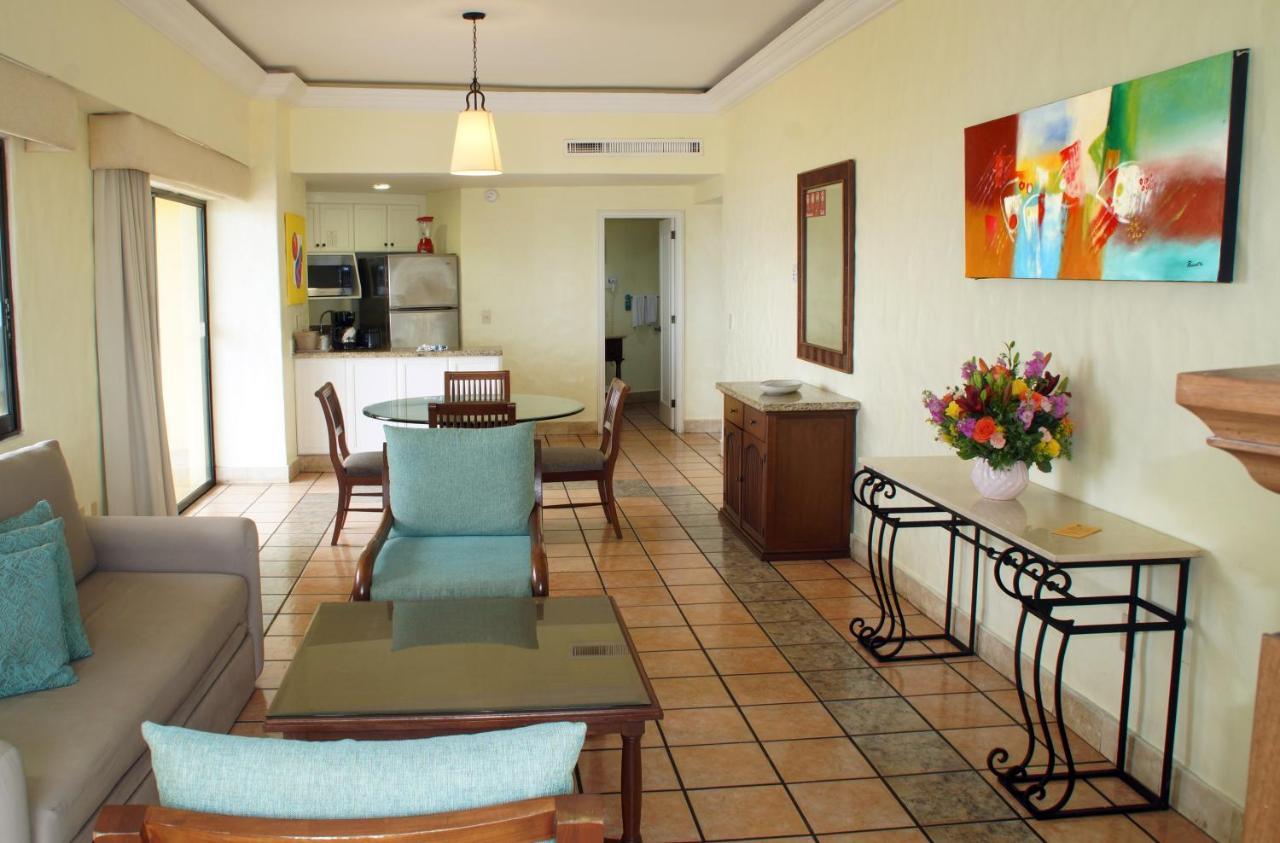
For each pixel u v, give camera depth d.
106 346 4.70
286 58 6.39
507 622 2.91
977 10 3.81
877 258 4.82
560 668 2.57
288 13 5.34
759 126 6.78
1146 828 2.72
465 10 5.29
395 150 7.35
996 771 2.97
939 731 3.31
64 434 4.36
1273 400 0.90
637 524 6.00
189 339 6.67
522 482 3.85
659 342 11.07
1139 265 2.80
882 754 3.15
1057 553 2.65
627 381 11.02
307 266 8.30
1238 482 2.57
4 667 2.45
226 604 3.27
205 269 6.86
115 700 2.48
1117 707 3.08
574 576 4.97
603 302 8.98
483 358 7.66
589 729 2.32
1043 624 2.78
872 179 4.86
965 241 3.86
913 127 4.39
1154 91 2.72
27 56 3.59
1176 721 2.81
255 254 6.90
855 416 5.14
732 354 7.67
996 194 3.55
